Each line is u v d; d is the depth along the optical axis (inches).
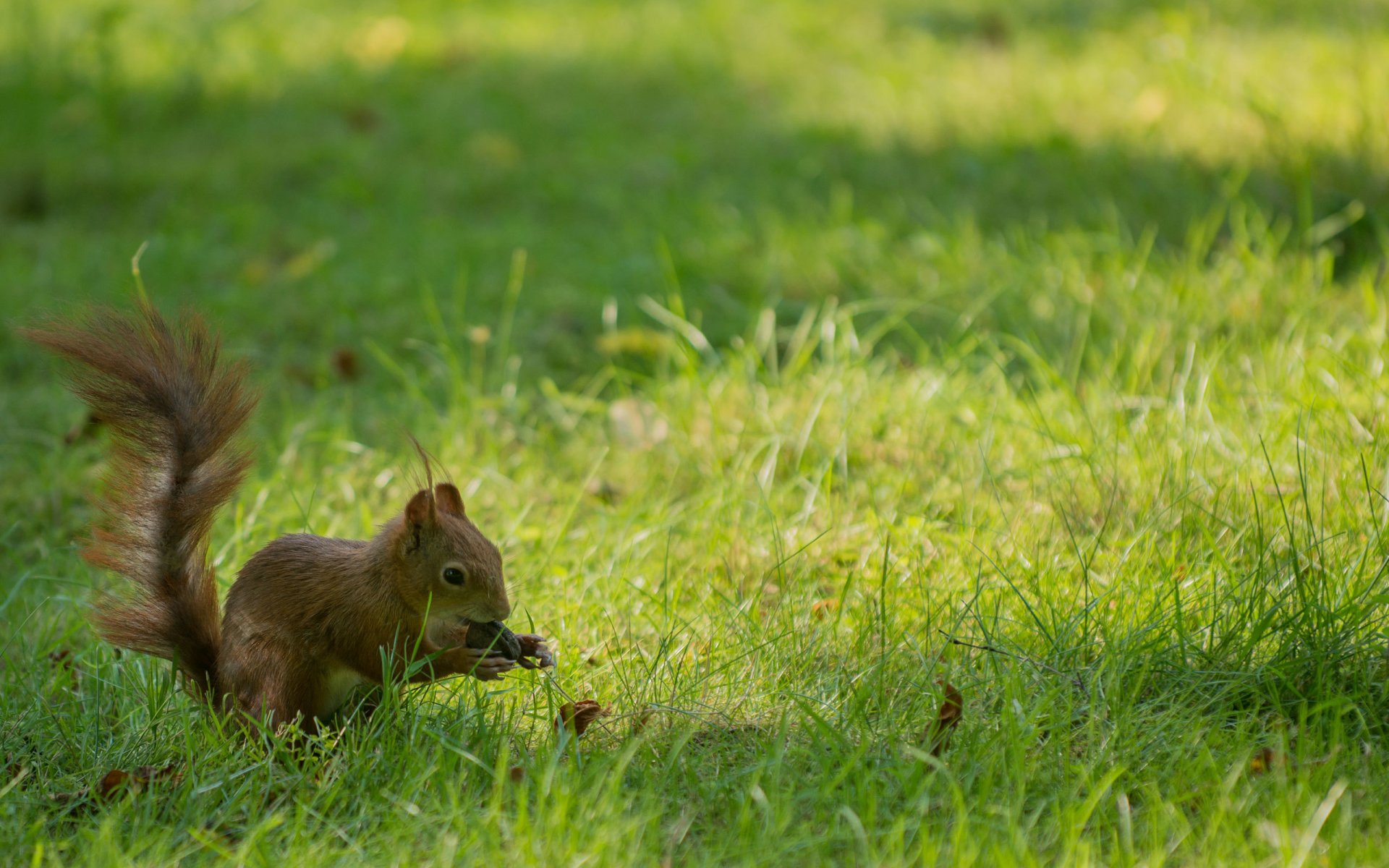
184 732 253.6
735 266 498.6
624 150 626.2
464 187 597.3
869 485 354.6
